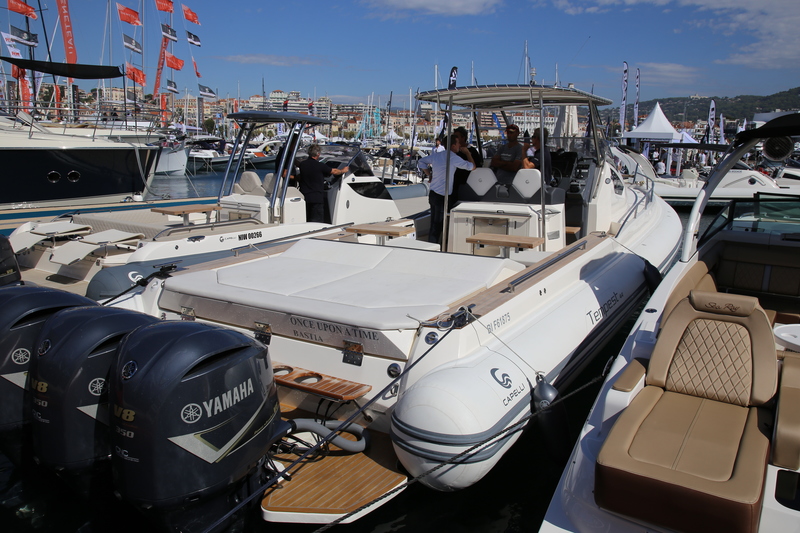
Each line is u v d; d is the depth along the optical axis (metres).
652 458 2.20
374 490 2.73
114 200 12.22
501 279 3.94
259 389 2.50
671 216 8.52
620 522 2.27
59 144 11.15
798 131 3.85
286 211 6.86
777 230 5.20
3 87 17.30
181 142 26.03
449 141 5.39
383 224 5.49
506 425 2.89
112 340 2.67
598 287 4.70
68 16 17.67
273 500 2.64
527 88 4.99
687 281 4.00
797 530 2.13
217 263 4.36
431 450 2.68
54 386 2.57
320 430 2.87
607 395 2.66
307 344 3.23
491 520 3.21
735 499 1.96
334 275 3.87
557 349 3.61
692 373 2.73
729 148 4.24
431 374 2.87
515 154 5.96
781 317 4.34
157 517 2.33
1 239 4.58
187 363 2.27
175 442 2.24
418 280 3.76
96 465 2.65
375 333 2.97
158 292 3.87
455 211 5.53
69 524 2.96
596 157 6.08
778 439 2.27
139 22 21.61
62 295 3.18
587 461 2.49
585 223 6.14
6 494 3.19
